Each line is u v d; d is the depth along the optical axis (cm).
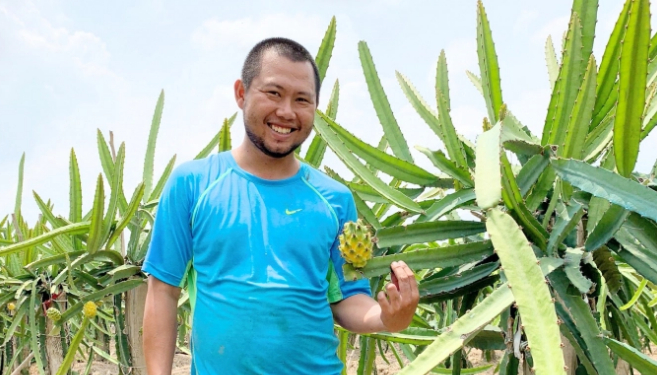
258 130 133
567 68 163
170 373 133
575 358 166
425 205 201
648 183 150
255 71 133
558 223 156
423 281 181
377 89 210
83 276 248
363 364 222
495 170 118
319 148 222
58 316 212
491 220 113
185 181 137
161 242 135
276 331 125
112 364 575
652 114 162
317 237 136
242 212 132
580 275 142
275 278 128
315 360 131
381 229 160
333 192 146
